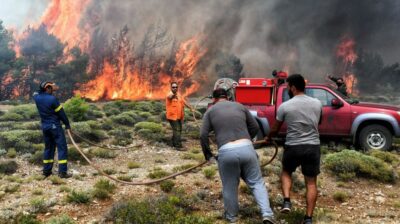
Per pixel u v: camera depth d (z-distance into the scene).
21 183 7.20
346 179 7.46
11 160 8.88
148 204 5.55
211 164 8.62
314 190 4.97
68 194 6.38
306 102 5.11
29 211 5.62
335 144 10.83
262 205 4.65
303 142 4.96
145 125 13.96
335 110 10.15
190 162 9.36
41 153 9.01
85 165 8.86
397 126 9.89
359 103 10.34
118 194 6.45
